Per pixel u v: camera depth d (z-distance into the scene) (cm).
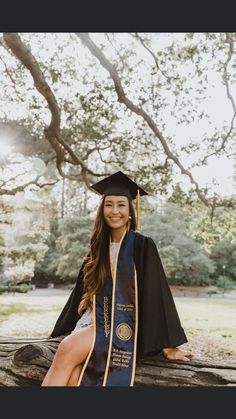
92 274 292
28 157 1056
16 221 1392
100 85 927
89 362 261
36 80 804
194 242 1847
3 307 1186
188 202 1064
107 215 295
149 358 285
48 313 1102
